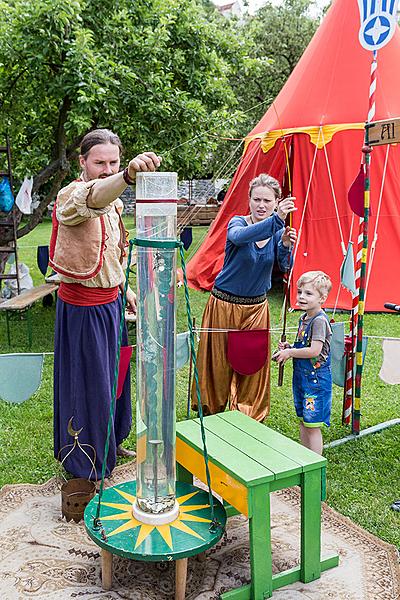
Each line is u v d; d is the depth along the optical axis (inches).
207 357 132.6
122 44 229.1
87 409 114.3
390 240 247.4
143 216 79.5
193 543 81.5
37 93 230.1
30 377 113.1
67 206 94.0
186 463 98.5
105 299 112.4
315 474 88.9
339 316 248.1
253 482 82.8
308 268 245.4
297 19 522.6
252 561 86.2
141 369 83.4
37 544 101.1
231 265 127.3
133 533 83.6
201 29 253.6
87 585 91.4
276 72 516.4
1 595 88.7
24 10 209.3
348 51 229.8
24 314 264.4
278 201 124.3
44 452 134.3
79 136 251.3
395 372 134.7
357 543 101.6
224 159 420.8
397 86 227.9
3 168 261.7
